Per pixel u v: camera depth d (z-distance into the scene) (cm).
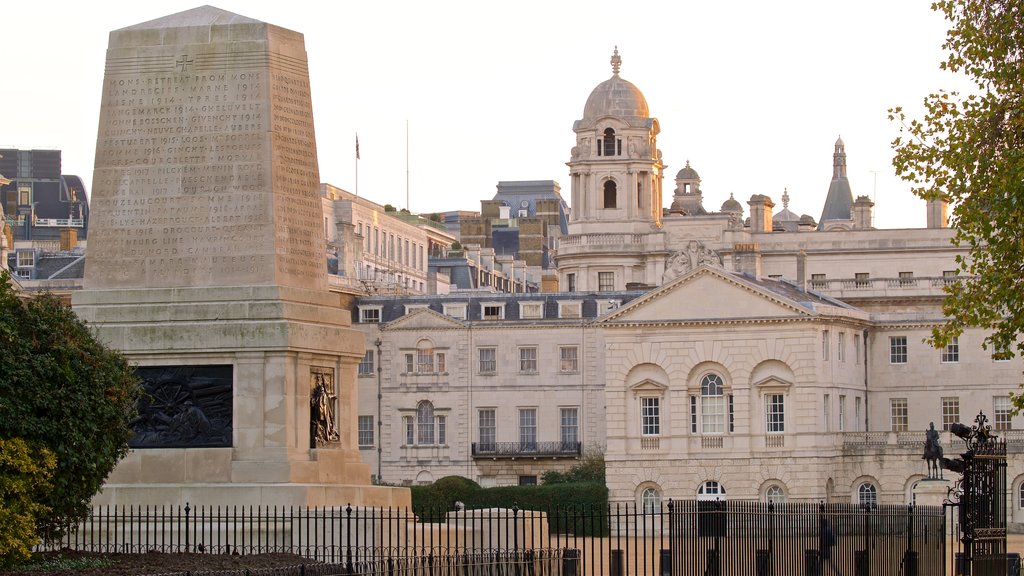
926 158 7731
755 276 18200
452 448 19512
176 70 7550
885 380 18425
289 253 7550
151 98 7562
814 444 17175
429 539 7381
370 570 6181
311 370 7556
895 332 18425
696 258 19588
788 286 18412
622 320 17662
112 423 6347
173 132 7531
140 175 7550
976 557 6781
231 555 6397
